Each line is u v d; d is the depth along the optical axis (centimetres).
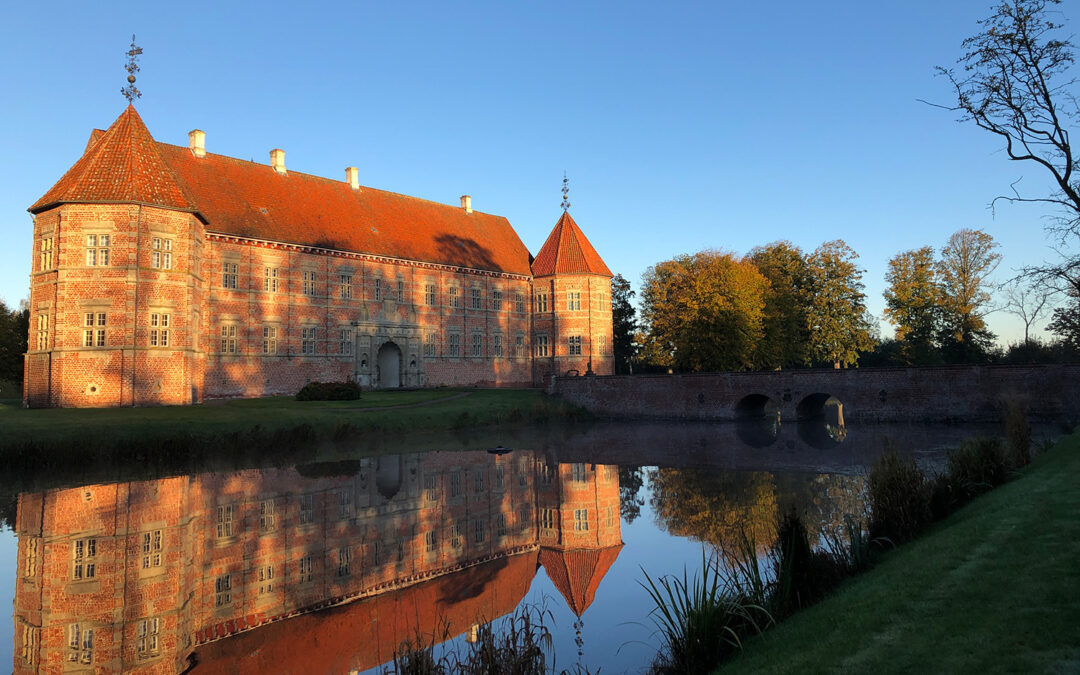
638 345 8112
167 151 4684
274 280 4800
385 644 1199
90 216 3616
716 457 3291
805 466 2922
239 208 4744
